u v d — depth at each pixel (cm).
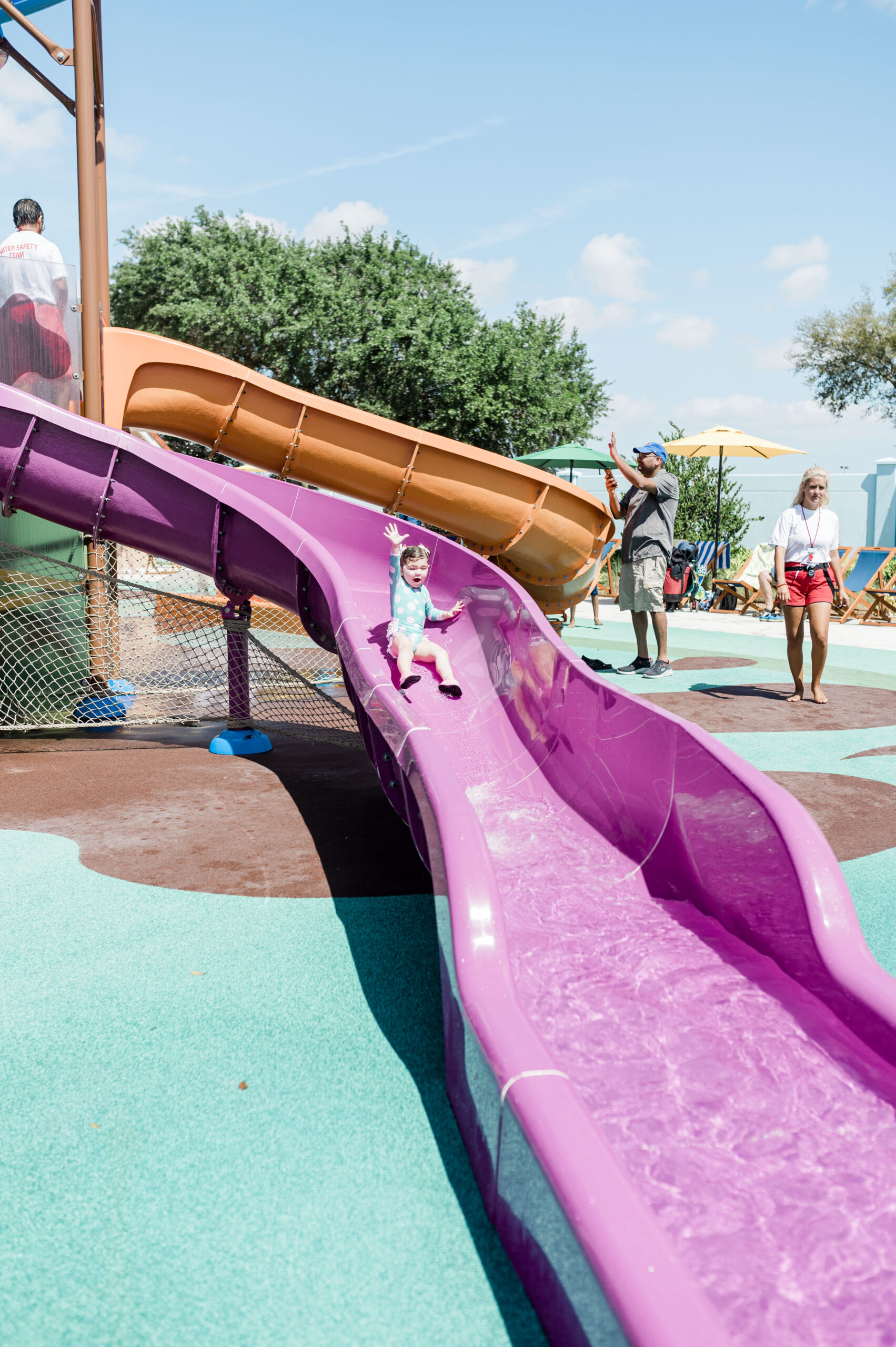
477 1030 228
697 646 1271
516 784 503
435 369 2717
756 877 319
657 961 316
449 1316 193
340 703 882
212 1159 242
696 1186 213
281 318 2830
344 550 719
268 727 792
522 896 369
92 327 774
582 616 1736
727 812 335
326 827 527
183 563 709
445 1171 238
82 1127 254
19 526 768
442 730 554
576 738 471
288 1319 192
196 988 336
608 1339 155
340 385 2869
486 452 822
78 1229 216
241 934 384
